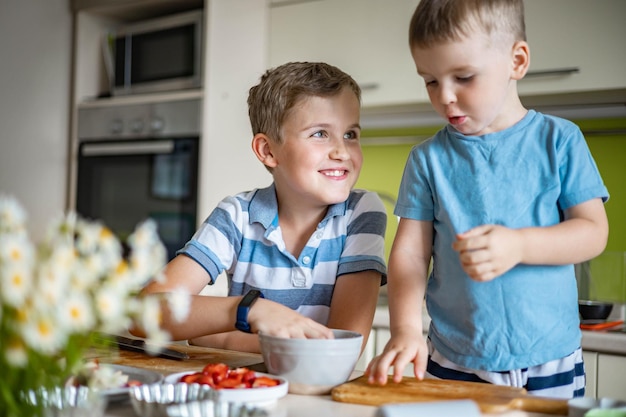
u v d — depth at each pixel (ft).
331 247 4.33
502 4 3.36
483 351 3.62
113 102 9.84
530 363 3.56
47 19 10.11
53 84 10.22
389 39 8.28
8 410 2.07
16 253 1.97
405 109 8.62
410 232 3.83
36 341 1.92
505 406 2.56
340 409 2.63
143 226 2.29
